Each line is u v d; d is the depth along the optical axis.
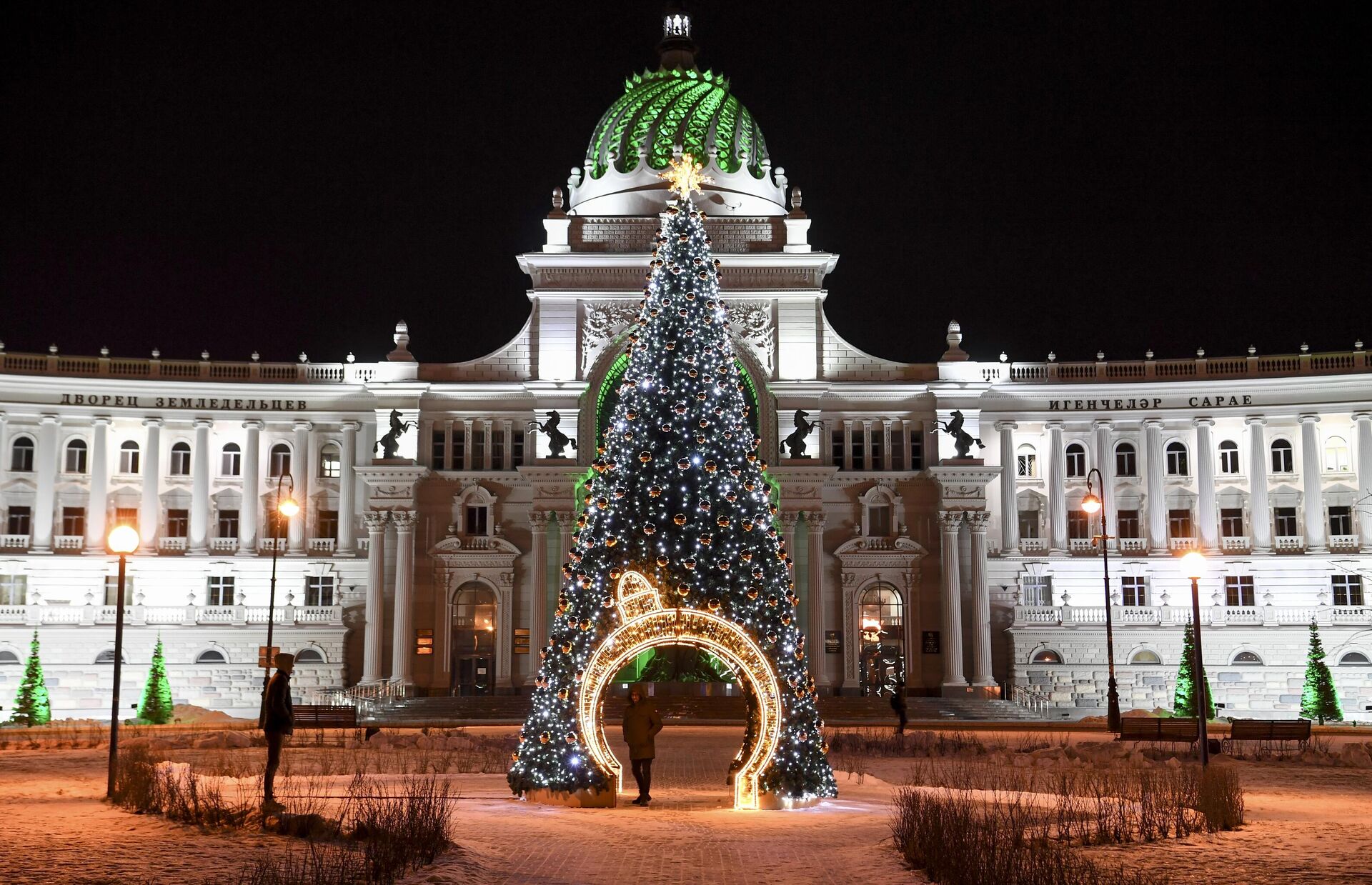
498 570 88.81
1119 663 89.12
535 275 91.88
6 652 86.75
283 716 27.38
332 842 23.88
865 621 89.69
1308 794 36.34
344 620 89.50
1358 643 87.00
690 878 21.84
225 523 91.12
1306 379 89.62
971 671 87.81
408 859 21.94
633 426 33.22
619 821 28.52
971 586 88.44
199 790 30.23
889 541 89.50
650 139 95.19
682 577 31.98
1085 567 90.81
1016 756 46.38
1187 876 21.69
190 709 78.88
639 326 34.44
